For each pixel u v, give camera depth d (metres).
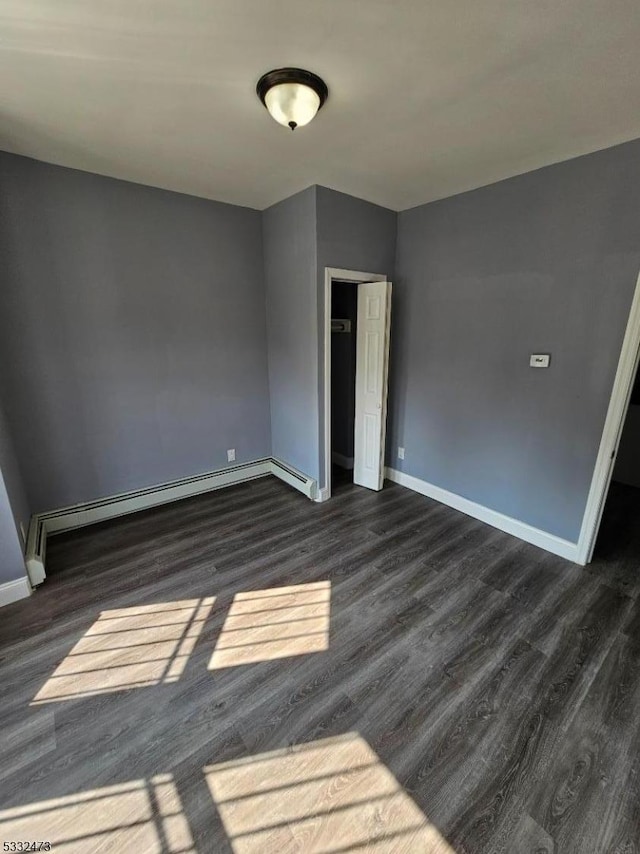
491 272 2.87
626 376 2.30
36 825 1.26
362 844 1.22
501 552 2.79
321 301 3.15
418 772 1.41
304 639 2.01
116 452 3.21
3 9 1.28
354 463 3.96
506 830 1.25
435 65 1.58
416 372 3.57
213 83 1.71
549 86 1.70
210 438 3.73
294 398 3.67
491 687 1.74
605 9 1.28
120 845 1.21
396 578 2.50
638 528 3.14
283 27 1.38
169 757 1.46
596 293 2.36
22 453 2.77
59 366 2.83
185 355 3.42
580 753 1.47
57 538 2.95
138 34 1.41
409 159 2.44
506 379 2.90
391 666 1.85
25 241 2.57
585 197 2.33
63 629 2.07
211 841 1.22
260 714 1.62
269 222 3.52
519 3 1.26
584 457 2.55
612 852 1.19
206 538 2.97
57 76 1.66
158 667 1.85
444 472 3.49
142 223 3.00
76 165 2.61
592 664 1.86
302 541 2.93
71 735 1.54
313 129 2.10
